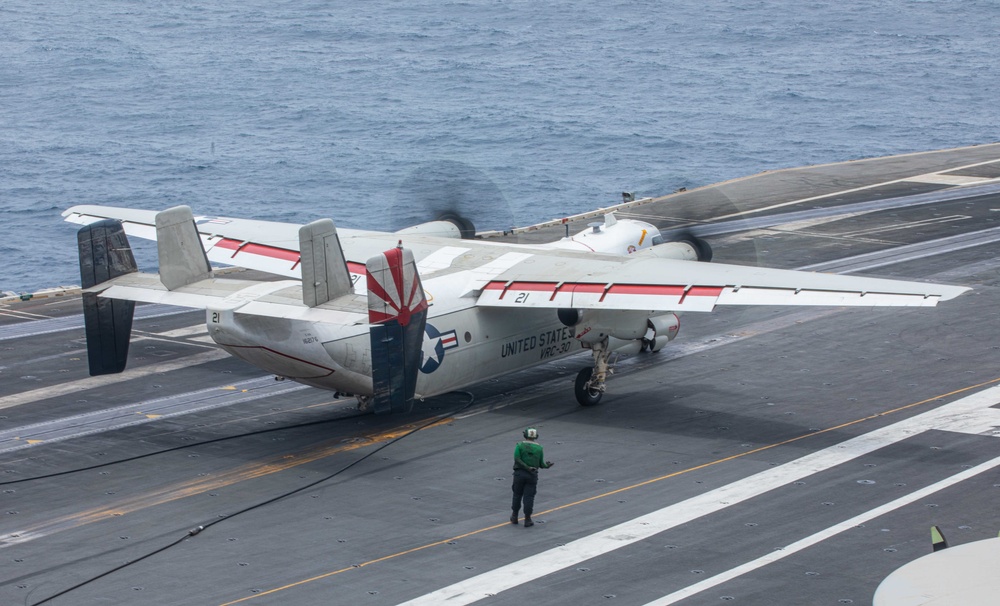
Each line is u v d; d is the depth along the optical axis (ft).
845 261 410.93
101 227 229.04
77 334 337.72
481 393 284.00
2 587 179.52
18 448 245.86
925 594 110.22
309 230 211.82
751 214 504.84
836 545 188.55
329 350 229.04
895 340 319.47
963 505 204.13
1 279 518.37
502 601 171.22
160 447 246.27
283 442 248.73
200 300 220.43
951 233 454.40
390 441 248.11
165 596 175.32
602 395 275.18
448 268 271.28
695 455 234.38
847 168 617.62
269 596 174.50
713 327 339.77
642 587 174.91
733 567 181.27
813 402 268.41
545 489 217.77
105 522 205.67
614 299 246.27
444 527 200.64
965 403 263.08
